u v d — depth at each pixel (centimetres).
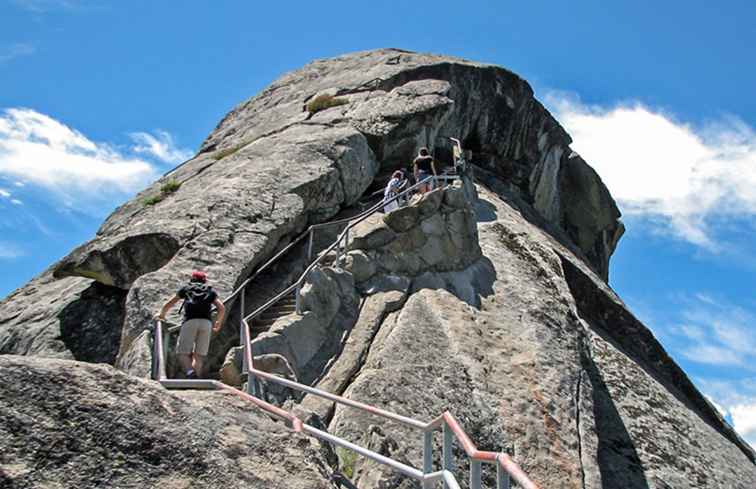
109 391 827
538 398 1775
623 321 2717
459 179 2452
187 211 2039
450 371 1750
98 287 2005
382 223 2105
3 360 786
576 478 1652
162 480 790
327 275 1870
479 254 2228
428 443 926
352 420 1513
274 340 1638
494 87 3541
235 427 898
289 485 859
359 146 2559
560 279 2288
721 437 2319
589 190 3931
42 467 738
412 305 1936
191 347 1270
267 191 2173
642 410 2177
